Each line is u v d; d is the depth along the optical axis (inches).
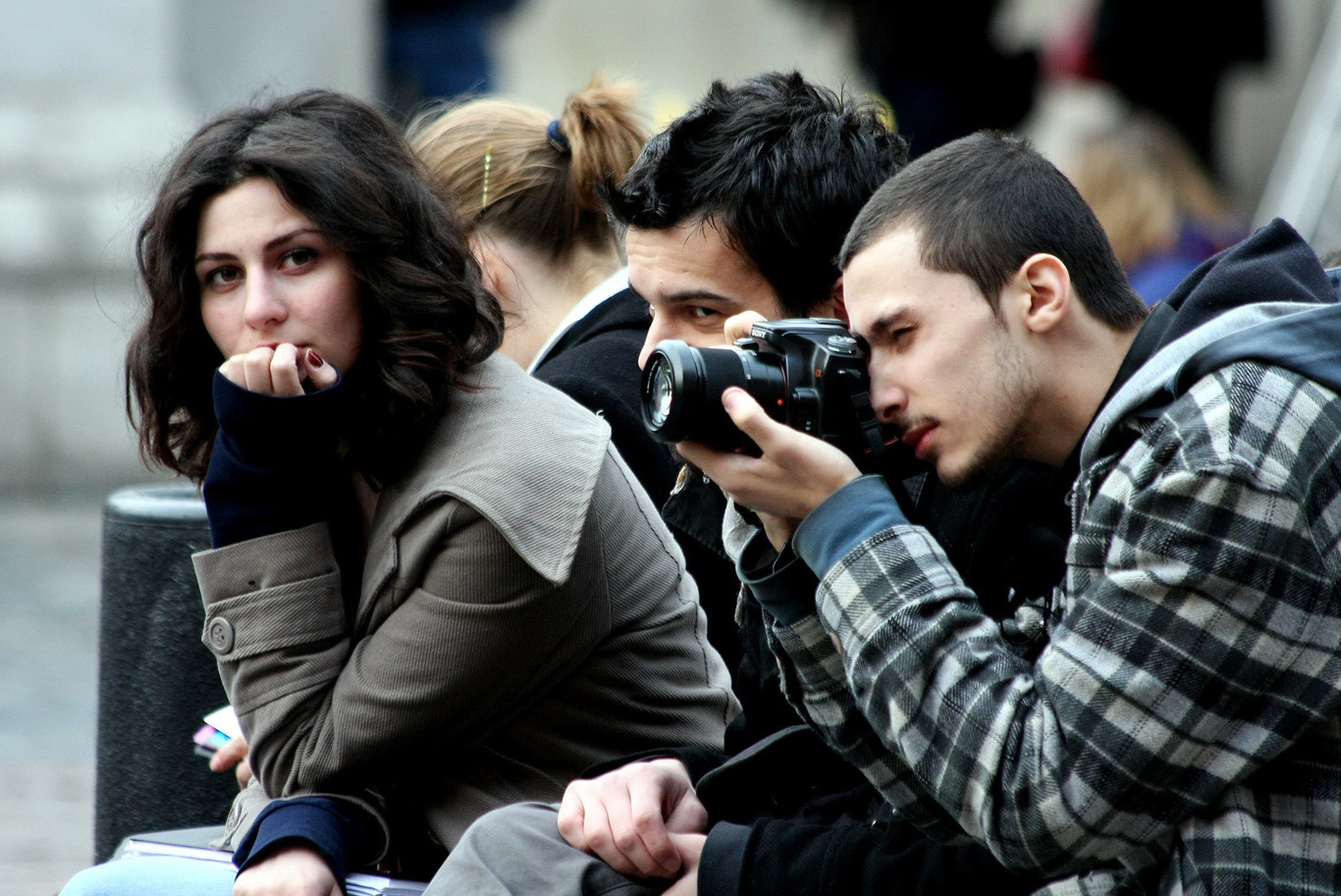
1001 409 299.3
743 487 307.0
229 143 391.2
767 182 402.0
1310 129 1019.9
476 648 370.9
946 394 298.5
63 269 1465.3
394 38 1424.7
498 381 397.1
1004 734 278.8
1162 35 1232.8
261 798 404.5
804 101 423.8
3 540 1318.9
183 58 1481.3
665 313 416.5
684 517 431.2
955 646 286.4
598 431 386.6
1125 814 272.5
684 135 411.5
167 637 513.3
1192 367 276.2
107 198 1469.0
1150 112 1238.3
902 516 300.4
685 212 406.6
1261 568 264.1
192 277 397.4
